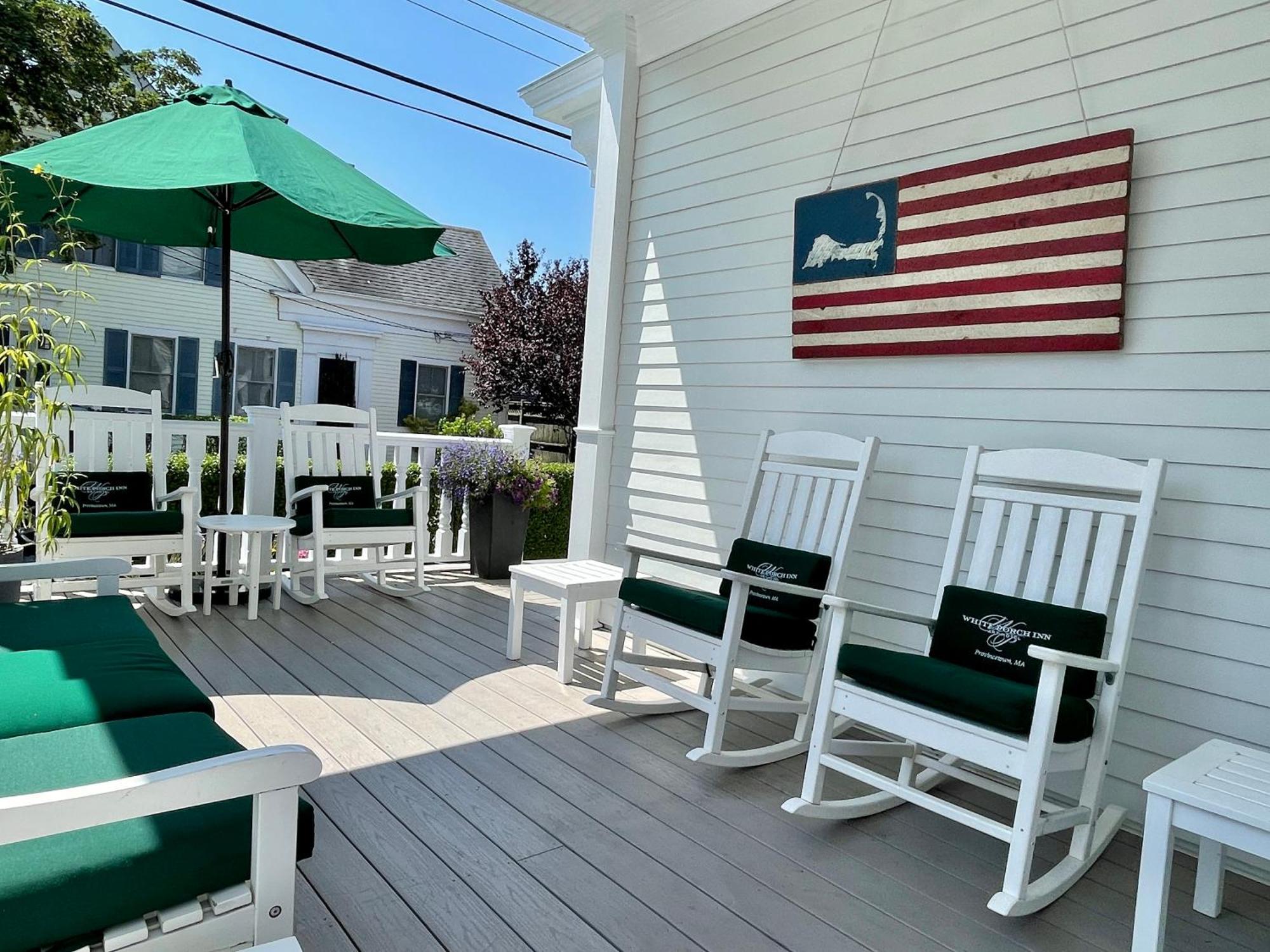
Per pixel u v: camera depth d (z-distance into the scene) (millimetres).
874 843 2312
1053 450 2518
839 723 3021
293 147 4059
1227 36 2342
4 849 1141
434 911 1832
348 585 5039
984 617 2479
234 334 12172
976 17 2898
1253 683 2277
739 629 2705
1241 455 2312
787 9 3547
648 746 2896
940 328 2957
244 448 6289
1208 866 2051
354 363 13398
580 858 2104
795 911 1940
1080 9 2635
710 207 3906
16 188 4020
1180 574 2424
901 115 3125
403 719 2959
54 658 1896
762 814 2443
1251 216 2299
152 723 1598
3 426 3000
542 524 6891
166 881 1183
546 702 3246
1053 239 2641
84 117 9156
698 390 3967
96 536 3707
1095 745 2201
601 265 4391
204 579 4137
